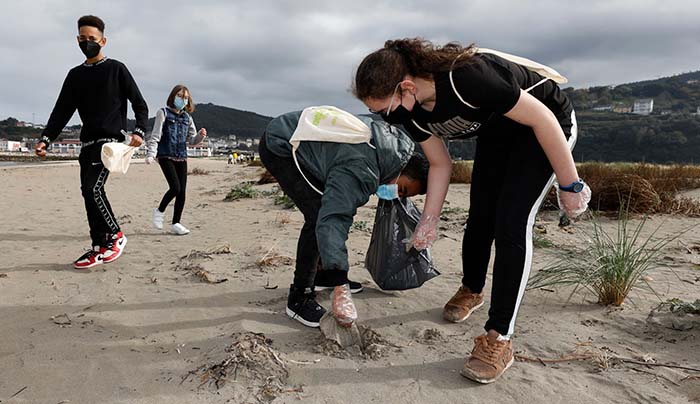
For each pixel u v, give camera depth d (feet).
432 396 6.47
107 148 11.94
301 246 8.78
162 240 16.19
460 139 8.08
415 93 6.59
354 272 12.13
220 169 78.69
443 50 6.38
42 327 8.48
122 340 7.99
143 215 22.07
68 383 6.61
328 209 7.84
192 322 8.77
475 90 6.15
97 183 12.61
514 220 7.03
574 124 7.76
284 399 6.31
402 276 10.04
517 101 6.35
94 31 12.35
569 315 9.22
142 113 13.05
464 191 30.86
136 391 6.41
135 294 10.34
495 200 8.50
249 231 17.79
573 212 7.11
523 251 6.95
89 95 12.41
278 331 8.42
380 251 10.04
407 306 9.87
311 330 8.54
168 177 17.02
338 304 7.77
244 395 6.33
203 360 7.23
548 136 6.62
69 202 26.73
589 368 7.18
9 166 67.67
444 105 6.44
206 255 13.55
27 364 7.12
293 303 8.98
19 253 14.10
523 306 9.75
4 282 11.14
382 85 6.44
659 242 15.66
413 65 6.42
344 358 7.48
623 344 7.91
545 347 7.89
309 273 8.86
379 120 8.69
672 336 8.13
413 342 8.17
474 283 9.23
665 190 25.66
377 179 8.18
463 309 9.11
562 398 6.39
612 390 6.56
